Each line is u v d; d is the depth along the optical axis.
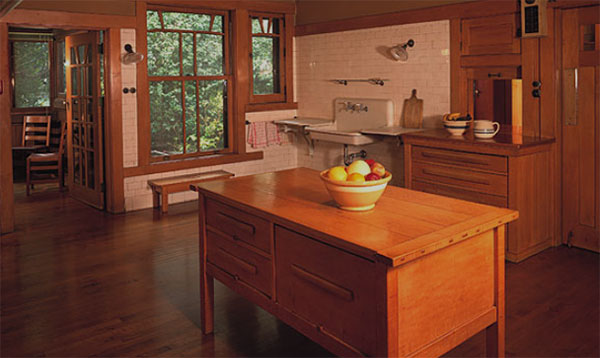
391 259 1.89
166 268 4.42
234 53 7.07
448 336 2.26
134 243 5.12
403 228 2.26
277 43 7.53
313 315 2.40
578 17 4.52
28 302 3.75
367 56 6.49
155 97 6.63
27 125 8.74
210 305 3.24
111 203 6.35
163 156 6.78
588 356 2.89
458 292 2.30
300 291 2.46
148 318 3.48
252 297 2.80
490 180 4.50
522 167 4.36
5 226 5.49
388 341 2.01
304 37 7.42
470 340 3.10
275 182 3.30
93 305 3.69
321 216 2.47
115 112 6.19
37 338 3.21
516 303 3.60
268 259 2.65
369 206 2.58
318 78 7.26
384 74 6.32
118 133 6.25
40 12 5.55
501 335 2.54
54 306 3.68
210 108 7.14
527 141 4.48
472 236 2.32
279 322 3.41
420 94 5.93
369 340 2.11
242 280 2.88
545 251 4.71
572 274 4.12
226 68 7.17
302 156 7.75
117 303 3.72
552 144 4.71
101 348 3.08
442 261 2.21
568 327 3.23
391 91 6.26
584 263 4.38
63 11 5.70
